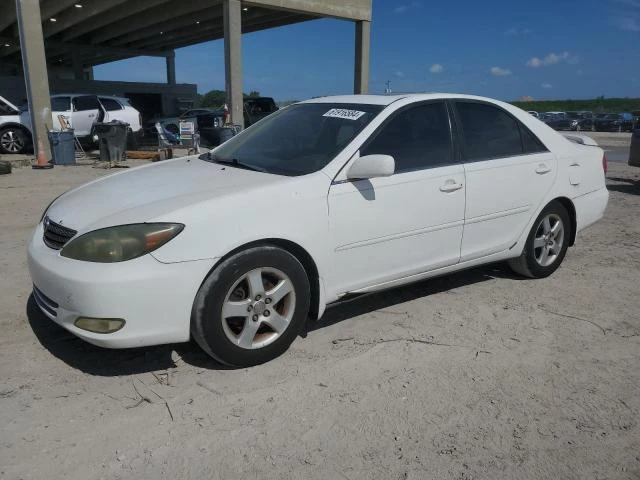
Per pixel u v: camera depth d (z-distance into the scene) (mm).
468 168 4309
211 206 3188
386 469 2551
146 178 3932
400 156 4000
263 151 4207
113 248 3010
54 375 3301
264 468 2539
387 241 3893
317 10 19453
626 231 7312
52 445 2664
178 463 2559
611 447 2748
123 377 3299
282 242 3439
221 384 3238
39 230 3672
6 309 4223
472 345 3805
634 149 11156
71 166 13500
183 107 37125
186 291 3094
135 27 26141
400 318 4234
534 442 2771
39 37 13977
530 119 4977
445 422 2916
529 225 4840
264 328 3516
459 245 4359
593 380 3379
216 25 26766
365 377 3348
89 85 32188
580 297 4758
